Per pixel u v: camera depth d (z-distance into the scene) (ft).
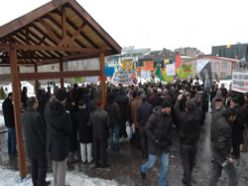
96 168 23.35
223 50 183.42
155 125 17.89
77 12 23.79
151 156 18.26
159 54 230.48
